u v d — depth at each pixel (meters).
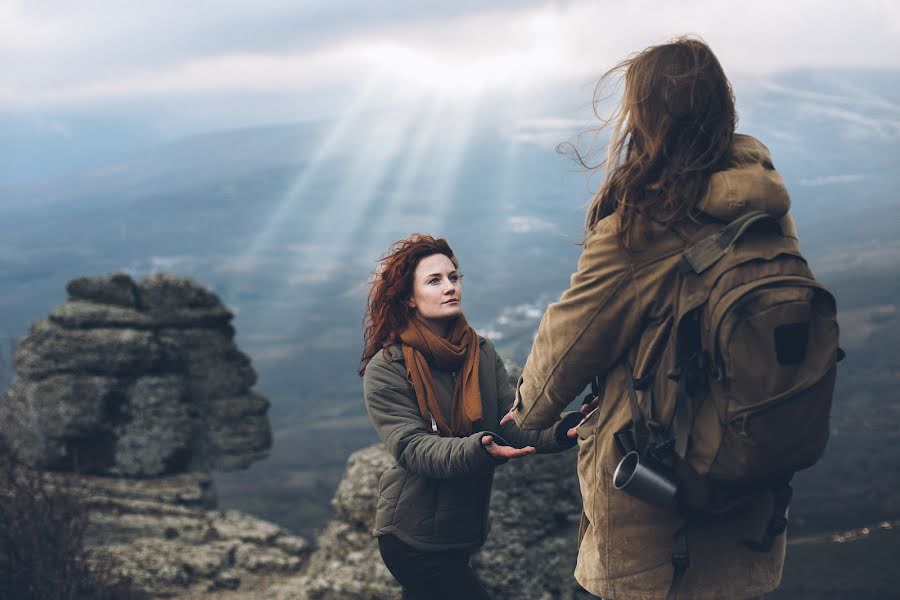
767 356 1.52
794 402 1.51
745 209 1.64
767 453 1.55
